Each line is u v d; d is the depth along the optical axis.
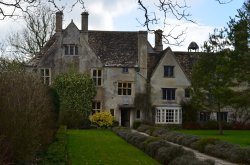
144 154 21.09
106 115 44.69
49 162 14.95
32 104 13.19
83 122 44.00
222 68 32.62
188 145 25.53
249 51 29.38
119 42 50.16
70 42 46.97
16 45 50.91
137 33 51.50
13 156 11.92
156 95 48.31
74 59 47.00
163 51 51.12
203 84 37.22
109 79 47.47
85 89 45.31
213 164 14.55
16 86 12.20
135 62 48.09
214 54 36.56
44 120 17.75
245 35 29.17
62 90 44.84
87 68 47.19
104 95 47.34
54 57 46.75
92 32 51.00
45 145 18.11
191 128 47.41
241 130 46.81
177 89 48.72
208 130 45.62
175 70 48.84
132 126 47.19
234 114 49.41
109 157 19.55
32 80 15.82
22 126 11.92
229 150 19.89
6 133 11.17
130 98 47.81
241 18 29.70
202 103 38.25
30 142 12.70
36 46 51.44
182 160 14.97
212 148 21.53
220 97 35.66
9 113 11.30
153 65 50.09
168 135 29.58
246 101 29.39
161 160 17.52
